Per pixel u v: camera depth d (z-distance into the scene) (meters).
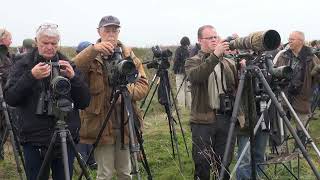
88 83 4.61
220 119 5.08
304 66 7.35
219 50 4.61
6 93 3.87
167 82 7.07
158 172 6.93
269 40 3.91
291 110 4.56
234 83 5.05
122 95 4.41
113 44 4.74
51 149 3.62
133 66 4.30
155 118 11.80
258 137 5.39
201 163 5.20
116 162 4.90
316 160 7.12
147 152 8.07
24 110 3.90
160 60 7.02
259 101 4.87
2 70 6.64
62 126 3.62
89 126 4.68
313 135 9.48
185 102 12.62
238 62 4.68
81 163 3.76
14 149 5.81
